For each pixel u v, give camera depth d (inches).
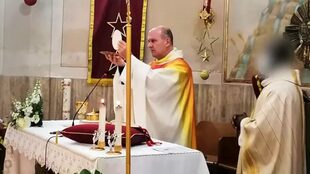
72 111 244.2
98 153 112.7
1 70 242.4
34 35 245.6
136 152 116.9
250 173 161.9
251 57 218.5
